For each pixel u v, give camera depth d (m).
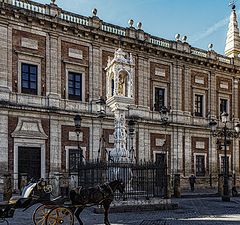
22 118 28.92
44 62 30.50
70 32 31.78
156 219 16.30
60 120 30.70
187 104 38.53
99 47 33.34
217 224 15.07
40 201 12.34
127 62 22.08
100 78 33.16
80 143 31.48
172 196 28.34
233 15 45.00
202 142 39.34
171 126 36.97
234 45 43.97
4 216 11.85
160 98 37.03
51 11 30.94
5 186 21.80
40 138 29.53
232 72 42.81
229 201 25.62
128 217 16.77
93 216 16.94
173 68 37.94
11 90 28.67
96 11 33.81
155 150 35.78
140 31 36.03
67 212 12.90
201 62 39.78
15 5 29.28
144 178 20.12
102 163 18.78
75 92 32.03
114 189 14.05
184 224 15.00
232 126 42.00
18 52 29.09
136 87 35.19
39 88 30.06
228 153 41.28
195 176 37.94
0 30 28.38
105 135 32.78
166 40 37.94
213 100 40.81
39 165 29.50
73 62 31.78
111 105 22.22
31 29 29.89
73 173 26.53
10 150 28.19
